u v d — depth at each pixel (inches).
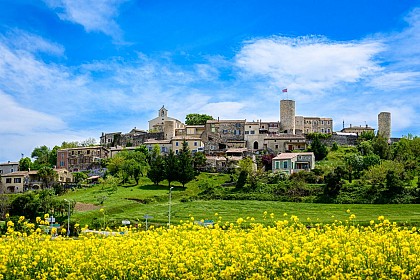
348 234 1037.2
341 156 5383.9
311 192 3752.5
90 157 5954.7
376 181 3767.2
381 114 6619.1
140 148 5753.0
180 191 4192.9
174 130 6407.5
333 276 810.2
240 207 3373.5
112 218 2960.1
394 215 2787.9
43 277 925.2
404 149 5036.9
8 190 4916.3
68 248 1037.8
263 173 4473.4
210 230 1121.4
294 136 5728.3
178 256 936.9
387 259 900.0
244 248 943.0
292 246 942.4
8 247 1000.9
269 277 859.4
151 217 2915.8
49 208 3029.0
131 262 970.7
